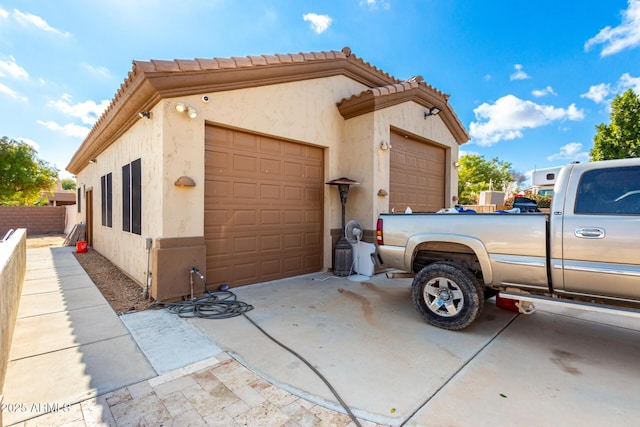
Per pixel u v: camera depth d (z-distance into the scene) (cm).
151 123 479
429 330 363
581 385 246
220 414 205
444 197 950
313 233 683
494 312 437
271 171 598
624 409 214
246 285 562
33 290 527
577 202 286
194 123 471
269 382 246
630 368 275
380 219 435
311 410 211
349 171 712
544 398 227
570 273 286
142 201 521
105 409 208
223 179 526
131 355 290
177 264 452
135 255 568
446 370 268
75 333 341
